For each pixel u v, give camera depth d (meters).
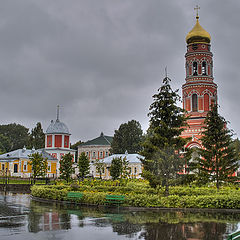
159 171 27.98
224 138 32.59
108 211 23.19
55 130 84.50
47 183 49.16
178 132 28.77
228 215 21.73
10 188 46.34
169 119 28.98
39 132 103.31
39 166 51.06
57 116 87.19
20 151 70.75
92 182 43.06
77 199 27.05
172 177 28.16
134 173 69.94
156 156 27.58
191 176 27.64
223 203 23.94
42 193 30.81
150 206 24.28
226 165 31.58
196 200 24.17
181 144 28.38
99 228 17.25
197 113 51.84
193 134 50.56
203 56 53.25
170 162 27.41
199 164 32.25
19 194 38.91
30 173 66.81
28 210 23.70
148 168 28.38
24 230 16.58
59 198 28.80
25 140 123.62
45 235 15.55
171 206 24.16
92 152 106.56
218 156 32.28
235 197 24.09
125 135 92.50
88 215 21.41
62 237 15.23
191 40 54.09
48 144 84.50
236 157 32.50
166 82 29.56
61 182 45.81
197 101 52.53
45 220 19.48
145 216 21.09
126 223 18.66
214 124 32.94
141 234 15.98
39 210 23.67
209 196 24.52
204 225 18.22
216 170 32.03
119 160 49.69
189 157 28.56
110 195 25.27
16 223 18.45
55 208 24.70
